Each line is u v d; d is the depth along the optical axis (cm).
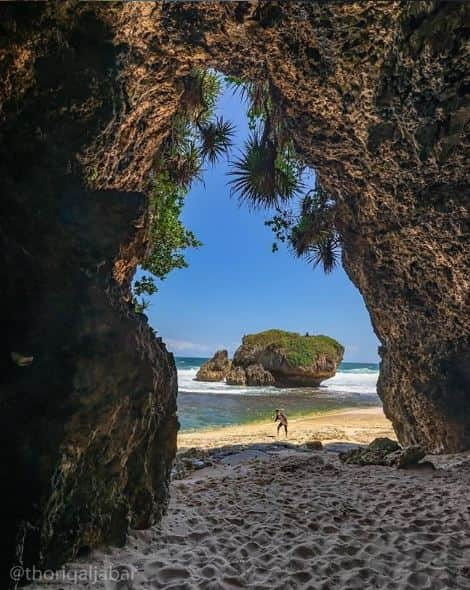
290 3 332
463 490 483
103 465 312
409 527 373
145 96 371
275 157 621
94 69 301
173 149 627
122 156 370
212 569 287
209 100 609
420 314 693
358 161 516
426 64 354
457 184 482
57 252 292
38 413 270
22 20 255
